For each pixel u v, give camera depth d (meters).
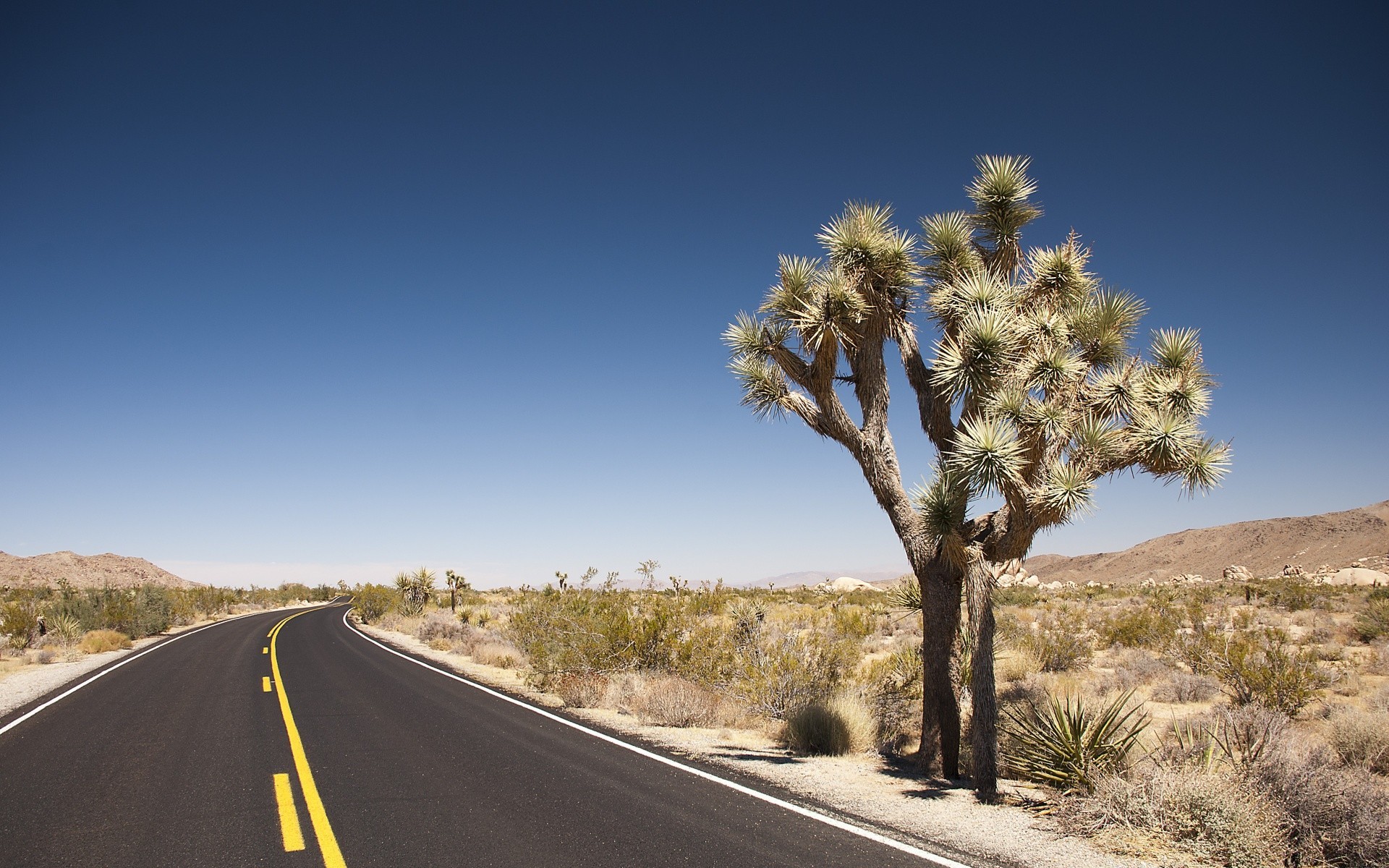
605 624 16.62
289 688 14.53
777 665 12.83
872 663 14.34
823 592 57.34
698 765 8.80
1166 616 25.02
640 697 13.14
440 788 7.50
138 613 29.31
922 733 9.02
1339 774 6.48
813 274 9.52
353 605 47.56
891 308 9.23
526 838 6.01
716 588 37.19
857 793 7.79
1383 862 5.78
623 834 6.12
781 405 9.69
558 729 10.87
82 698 13.43
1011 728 9.36
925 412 9.28
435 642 24.94
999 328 8.12
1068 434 7.94
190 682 15.39
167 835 6.05
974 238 10.12
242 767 8.31
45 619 26.11
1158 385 8.28
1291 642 21.34
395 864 5.45
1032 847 6.05
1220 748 8.03
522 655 19.55
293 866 5.40
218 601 48.59
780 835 6.18
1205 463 7.56
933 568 8.78
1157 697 14.07
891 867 5.47
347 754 9.01
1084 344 8.88
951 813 7.06
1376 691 13.50
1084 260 9.28
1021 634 19.89
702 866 5.43
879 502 9.25
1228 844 5.88
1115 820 6.48
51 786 7.56
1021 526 7.75
